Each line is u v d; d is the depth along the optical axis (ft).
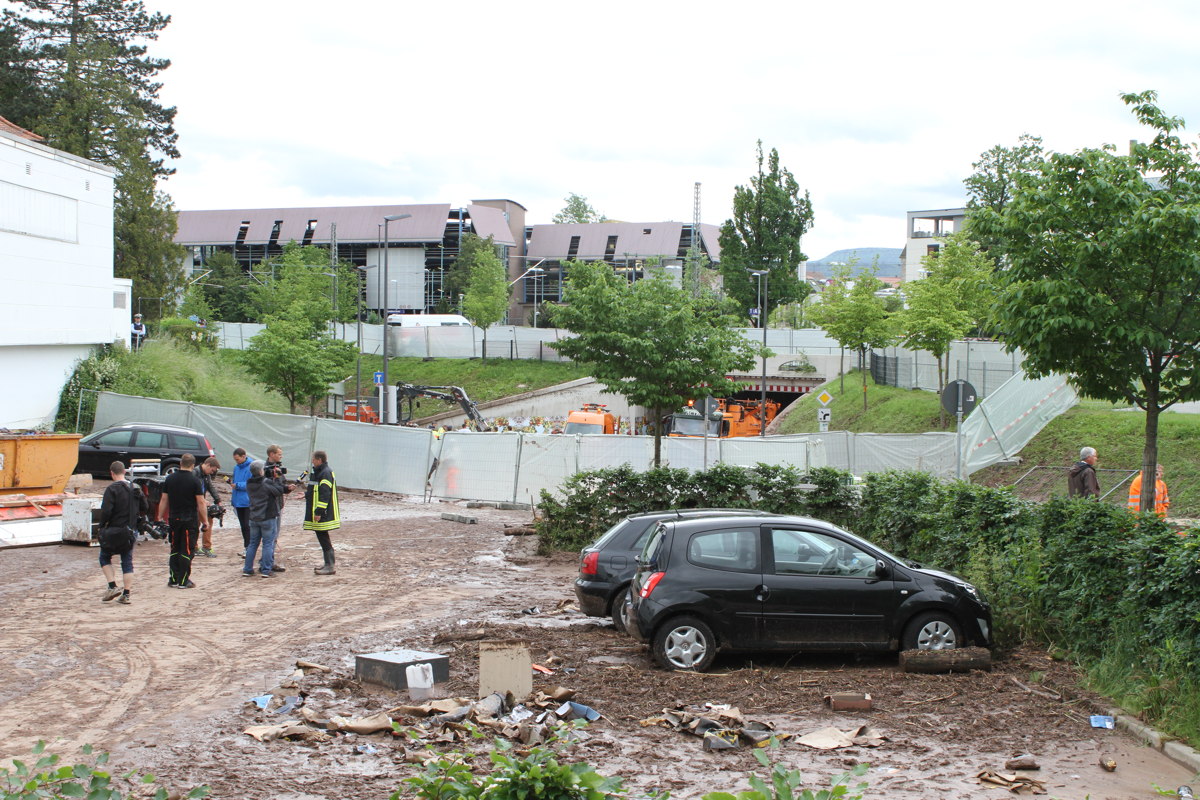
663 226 342.23
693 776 22.93
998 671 32.73
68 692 29.86
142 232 171.01
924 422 120.16
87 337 110.22
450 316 239.30
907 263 311.27
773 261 231.71
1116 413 91.30
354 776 22.72
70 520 60.08
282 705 28.37
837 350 196.75
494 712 27.25
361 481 99.96
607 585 39.40
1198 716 26.02
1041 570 37.09
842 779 16.08
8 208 96.17
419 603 45.47
